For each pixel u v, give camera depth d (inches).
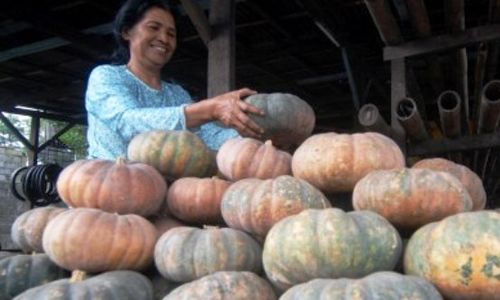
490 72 248.8
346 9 258.2
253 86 369.1
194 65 331.3
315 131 459.5
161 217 97.3
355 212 74.3
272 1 256.7
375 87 331.3
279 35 293.1
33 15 248.4
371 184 81.0
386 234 71.1
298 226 70.1
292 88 366.0
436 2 247.8
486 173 334.6
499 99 183.3
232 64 183.3
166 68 332.5
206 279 70.5
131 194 90.2
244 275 72.4
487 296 66.1
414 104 186.4
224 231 81.3
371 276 65.2
